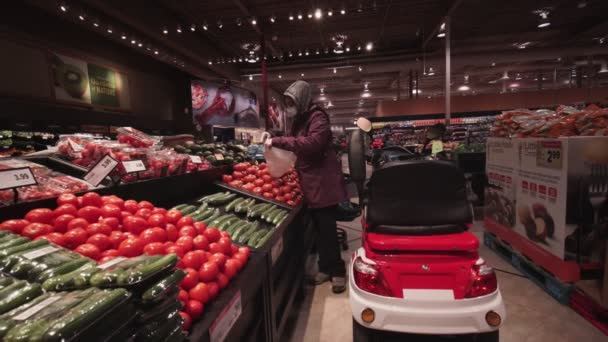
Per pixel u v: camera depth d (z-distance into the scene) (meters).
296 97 2.37
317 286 2.67
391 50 11.30
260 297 1.41
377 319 1.43
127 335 0.65
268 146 2.28
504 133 3.04
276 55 10.80
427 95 20.16
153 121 9.08
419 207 1.62
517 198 2.73
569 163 2.10
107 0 5.50
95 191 1.40
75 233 0.96
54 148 1.94
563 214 2.14
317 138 2.26
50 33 6.11
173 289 0.77
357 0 7.06
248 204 2.20
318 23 8.48
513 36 10.10
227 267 1.15
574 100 12.27
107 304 0.61
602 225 2.07
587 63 12.95
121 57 8.14
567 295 2.17
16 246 0.81
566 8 8.10
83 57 6.86
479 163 4.77
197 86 10.04
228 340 1.05
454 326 1.37
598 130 2.21
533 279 2.54
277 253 1.68
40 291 0.67
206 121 10.25
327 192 2.40
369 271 1.50
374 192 1.69
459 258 1.48
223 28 8.65
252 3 7.20
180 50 8.30
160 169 1.89
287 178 3.12
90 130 6.82
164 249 1.02
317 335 1.99
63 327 0.52
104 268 0.74
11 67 5.38
